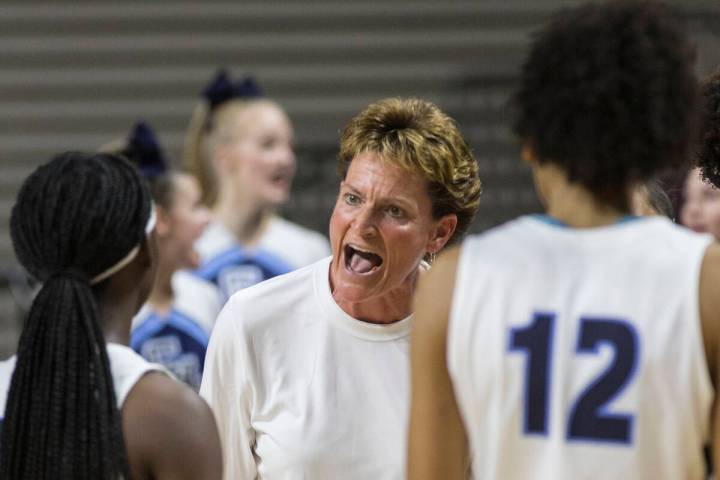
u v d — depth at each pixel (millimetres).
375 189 5957
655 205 5594
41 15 19172
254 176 14234
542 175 4629
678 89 4453
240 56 19281
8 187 19047
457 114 18938
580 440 4352
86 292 4910
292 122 19234
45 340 4863
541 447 4395
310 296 6277
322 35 19281
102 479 4762
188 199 11734
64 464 4754
